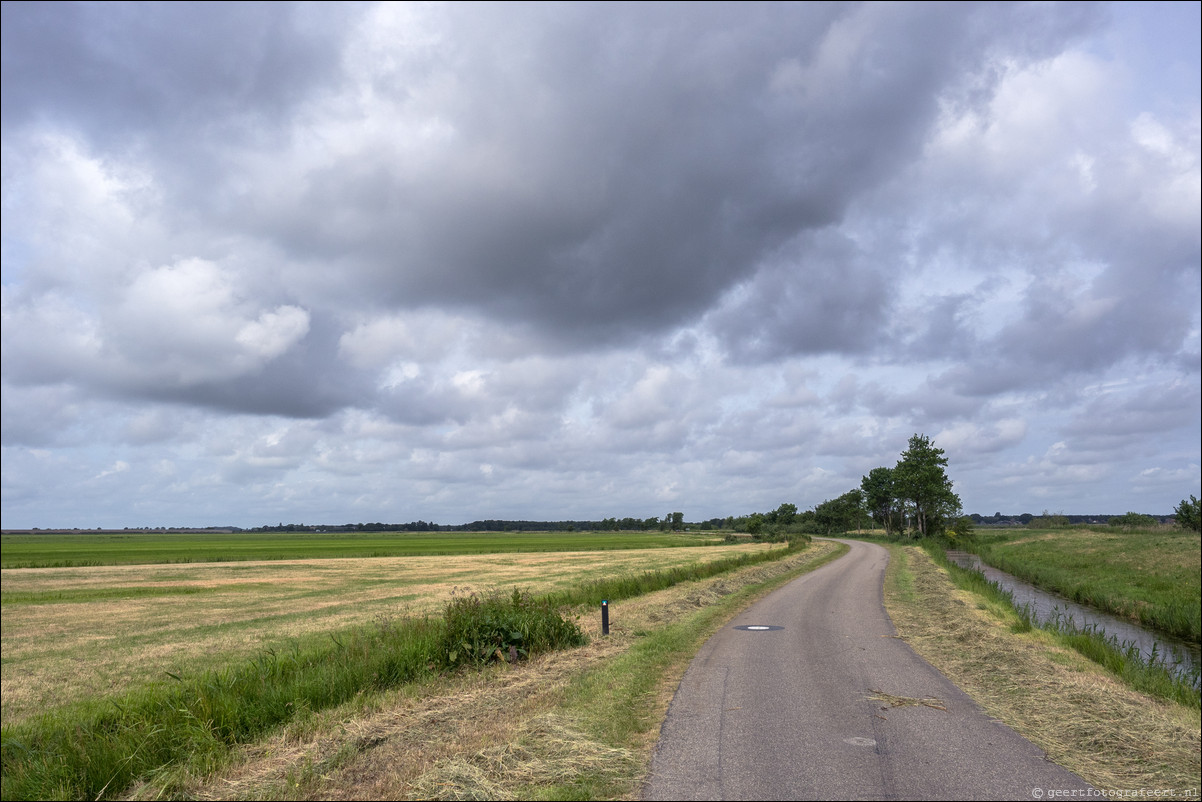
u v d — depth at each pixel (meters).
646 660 11.27
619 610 19.28
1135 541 57.09
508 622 12.73
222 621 25.70
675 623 16.34
